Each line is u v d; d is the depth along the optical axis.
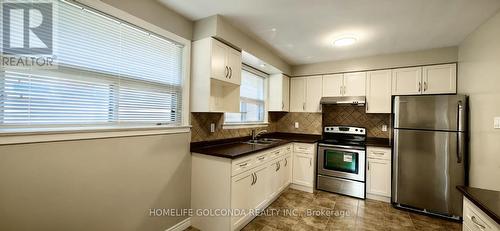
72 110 1.45
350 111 3.98
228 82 2.45
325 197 3.29
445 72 2.94
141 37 1.88
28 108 1.27
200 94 2.28
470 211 1.28
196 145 2.45
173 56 2.20
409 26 2.32
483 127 2.15
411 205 2.77
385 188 3.11
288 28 2.46
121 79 1.74
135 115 1.86
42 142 1.29
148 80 1.96
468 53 2.53
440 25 2.28
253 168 2.46
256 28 2.47
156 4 1.94
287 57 3.61
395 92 3.28
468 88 2.51
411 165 2.76
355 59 3.58
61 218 1.39
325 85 3.85
